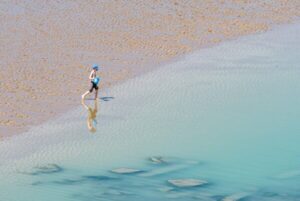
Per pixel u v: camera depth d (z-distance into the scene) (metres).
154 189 55.22
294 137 64.94
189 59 86.69
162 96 74.62
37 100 72.44
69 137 64.56
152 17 102.31
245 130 66.62
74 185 55.75
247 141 64.25
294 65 85.06
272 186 55.91
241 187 55.72
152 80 79.12
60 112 70.00
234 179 57.06
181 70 82.62
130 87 77.00
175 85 77.81
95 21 99.25
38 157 60.59
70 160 60.22
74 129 66.25
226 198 53.88
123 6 106.69
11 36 91.94
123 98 74.00
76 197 53.81
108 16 101.69
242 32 98.38
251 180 56.94
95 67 72.38
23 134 64.81
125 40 92.31
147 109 71.31
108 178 56.97
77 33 94.06
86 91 75.25
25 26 95.94
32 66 81.69
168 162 60.06
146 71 82.00
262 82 79.19
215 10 107.12
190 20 102.00
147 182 56.44
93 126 67.06
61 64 82.75
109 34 94.31
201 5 109.12
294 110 71.38
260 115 70.25
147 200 53.47
